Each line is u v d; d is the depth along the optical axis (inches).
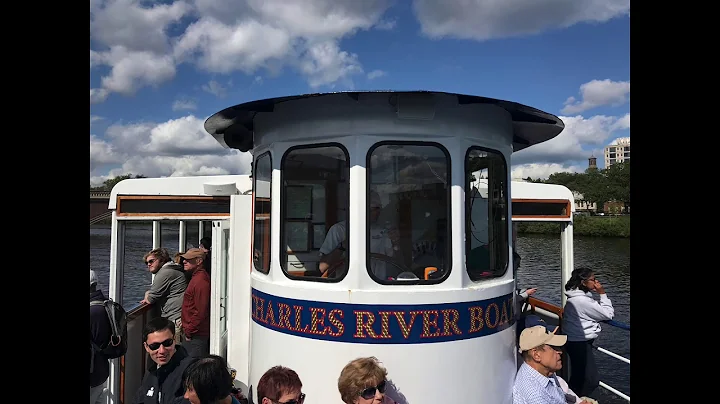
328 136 119.8
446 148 119.6
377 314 113.8
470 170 123.7
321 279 118.8
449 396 116.0
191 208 194.9
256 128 140.8
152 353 130.3
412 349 114.0
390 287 115.1
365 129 117.2
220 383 113.0
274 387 107.1
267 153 133.6
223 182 208.7
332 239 118.8
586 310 179.5
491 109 128.6
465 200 121.6
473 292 119.6
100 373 136.6
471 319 119.2
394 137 117.5
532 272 676.7
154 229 255.3
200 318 184.7
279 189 126.6
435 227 119.0
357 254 115.1
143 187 198.5
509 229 135.7
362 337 114.0
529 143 171.8
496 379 125.2
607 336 415.2
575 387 180.5
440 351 115.4
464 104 121.2
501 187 133.6
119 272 187.0
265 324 128.8
